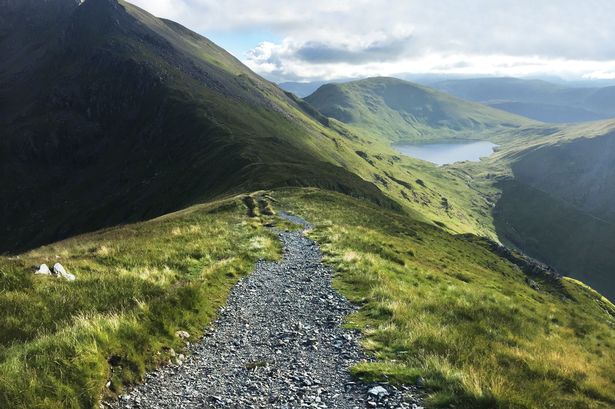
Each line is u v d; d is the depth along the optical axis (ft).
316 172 383.24
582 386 37.78
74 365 30.01
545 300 151.12
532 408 28.53
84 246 99.19
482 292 88.58
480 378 31.40
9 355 32.27
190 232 108.68
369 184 476.13
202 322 47.34
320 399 30.60
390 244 120.47
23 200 567.18
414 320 46.91
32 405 25.96
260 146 459.73
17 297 48.16
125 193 483.51
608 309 246.68
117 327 36.52
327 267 79.51
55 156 630.33
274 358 38.83
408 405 28.94
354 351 39.70
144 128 614.34
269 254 87.45
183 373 35.63
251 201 184.55
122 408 29.43
